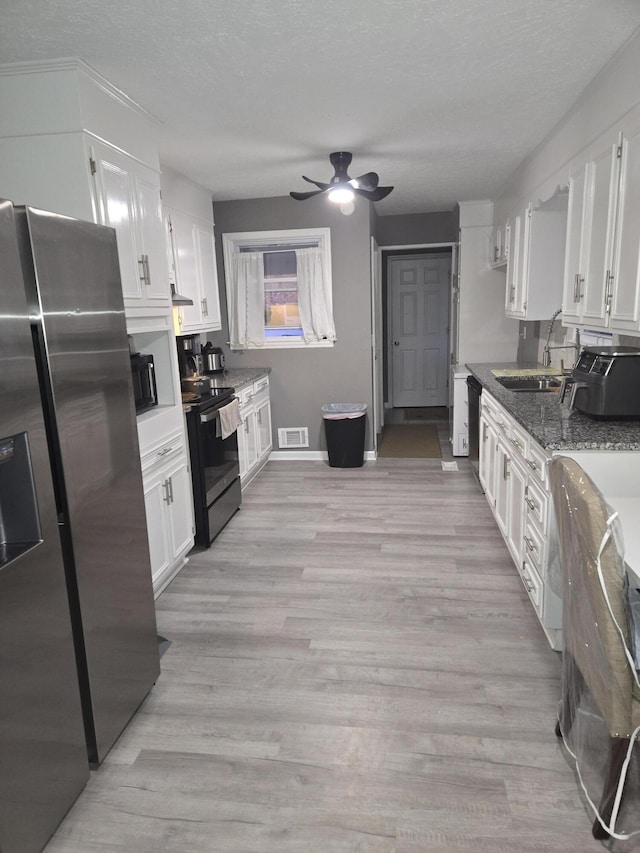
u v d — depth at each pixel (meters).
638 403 2.40
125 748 1.92
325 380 5.34
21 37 2.03
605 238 2.41
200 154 3.55
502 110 2.91
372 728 1.98
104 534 1.82
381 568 3.18
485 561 3.22
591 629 1.47
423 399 7.91
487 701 2.10
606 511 1.33
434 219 6.08
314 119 2.97
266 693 2.18
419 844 1.55
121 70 2.32
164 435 2.92
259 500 4.39
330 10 1.91
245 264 5.18
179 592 2.99
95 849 1.57
